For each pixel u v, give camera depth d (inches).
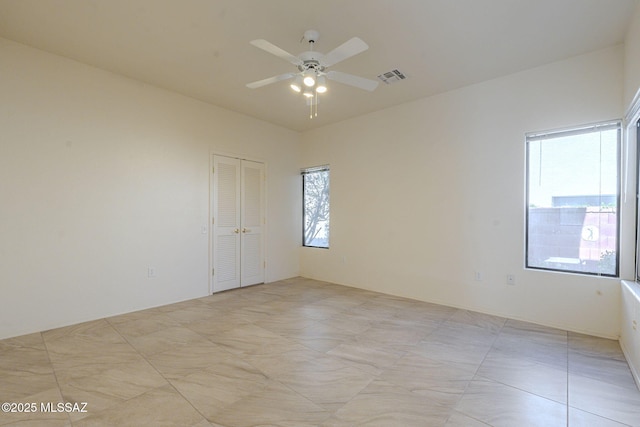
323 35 111.7
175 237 168.2
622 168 116.3
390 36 112.0
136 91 152.8
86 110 137.4
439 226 164.9
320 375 93.4
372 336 122.8
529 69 136.6
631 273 114.0
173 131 167.0
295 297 180.1
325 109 189.6
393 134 183.8
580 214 127.8
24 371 94.4
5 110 118.1
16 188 120.3
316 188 233.5
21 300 121.4
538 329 129.0
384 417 74.0
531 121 136.4
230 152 194.1
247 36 113.2
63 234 131.4
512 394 83.5
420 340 118.7
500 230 145.0
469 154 154.2
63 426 70.3
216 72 142.9
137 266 153.8
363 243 199.6
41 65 125.8
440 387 86.9
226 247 193.0
